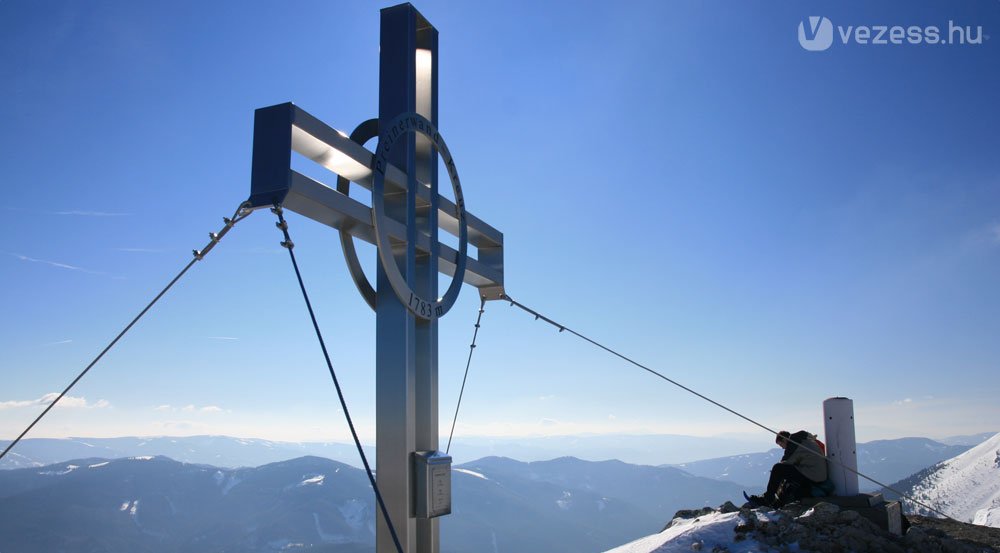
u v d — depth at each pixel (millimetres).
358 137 10164
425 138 10969
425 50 11570
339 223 8844
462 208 12062
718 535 9383
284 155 7473
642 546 10195
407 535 9078
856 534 8914
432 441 10203
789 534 9102
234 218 7398
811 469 11445
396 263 9852
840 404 11656
